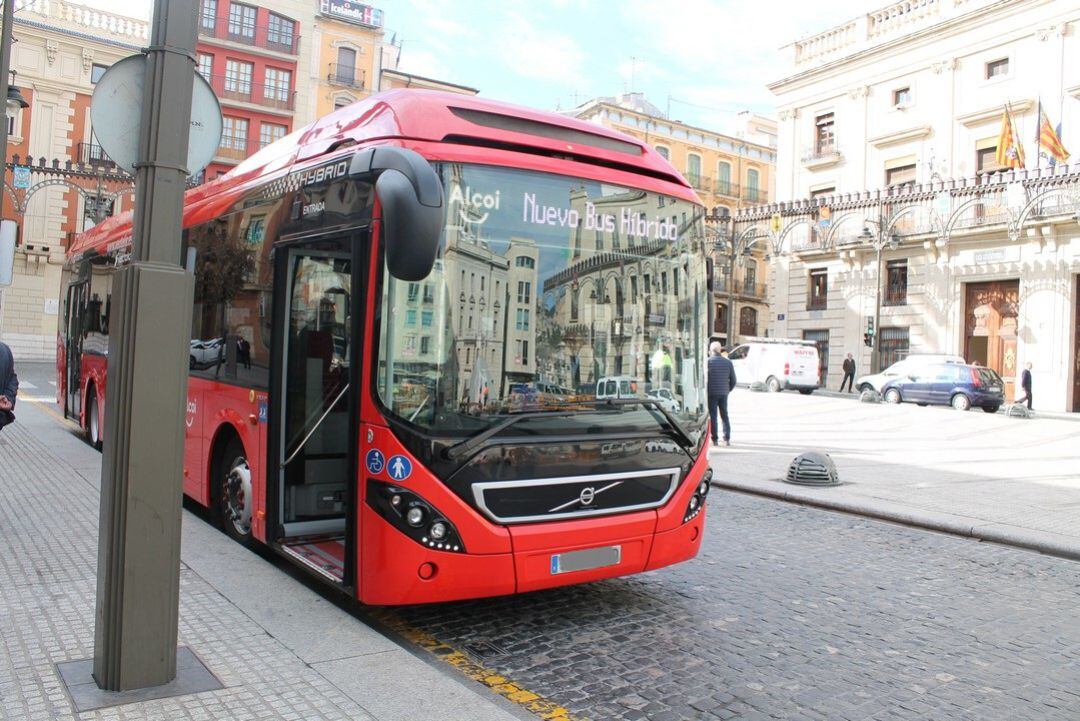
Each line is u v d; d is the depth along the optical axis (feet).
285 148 21.12
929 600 19.98
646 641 16.29
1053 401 100.07
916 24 117.08
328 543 18.86
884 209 117.08
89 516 22.88
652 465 16.74
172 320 11.78
